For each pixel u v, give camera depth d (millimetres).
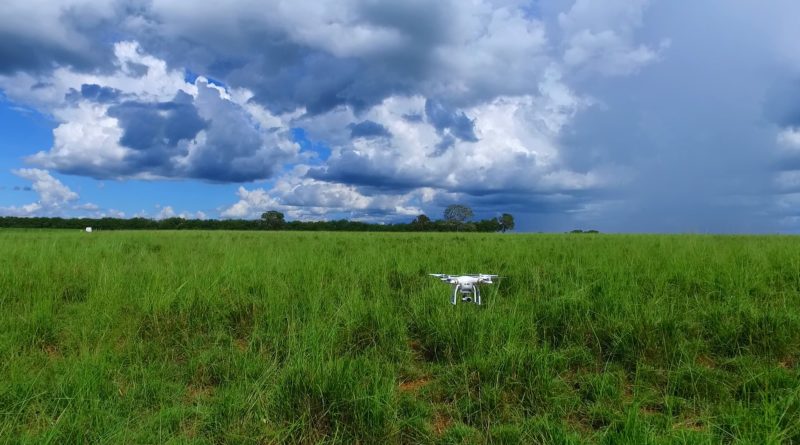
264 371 5270
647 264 9539
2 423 4207
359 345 6059
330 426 4262
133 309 6930
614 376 5254
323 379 4520
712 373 5160
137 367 5438
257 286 8336
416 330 6613
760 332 5883
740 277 8047
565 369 5410
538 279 8633
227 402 4559
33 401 4598
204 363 5562
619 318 6238
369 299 7496
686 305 6816
